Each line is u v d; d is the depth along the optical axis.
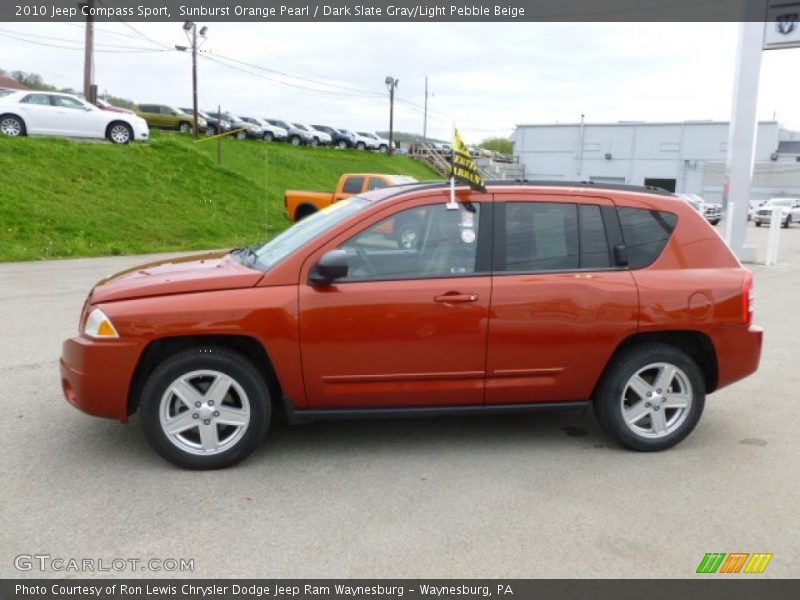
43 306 8.88
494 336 4.33
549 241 4.48
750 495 4.04
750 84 15.26
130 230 17.47
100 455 4.40
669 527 3.64
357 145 49.22
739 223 15.80
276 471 4.25
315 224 4.72
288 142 44.69
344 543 3.42
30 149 19.59
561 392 4.53
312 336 4.16
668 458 4.57
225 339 4.27
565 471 4.33
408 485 4.09
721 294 4.54
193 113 36.66
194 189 22.06
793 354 7.31
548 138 56.56
